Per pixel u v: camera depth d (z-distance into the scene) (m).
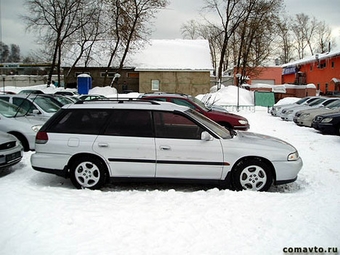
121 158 5.46
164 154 5.40
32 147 8.43
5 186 5.55
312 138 11.52
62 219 4.15
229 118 10.50
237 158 5.40
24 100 11.01
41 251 3.41
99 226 3.97
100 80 37.22
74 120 5.72
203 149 5.39
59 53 35.34
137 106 5.69
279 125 15.41
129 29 33.28
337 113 12.76
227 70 53.12
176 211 4.45
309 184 6.02
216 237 3.74
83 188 5.54
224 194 5.11
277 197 5.05
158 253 3.38
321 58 37.25
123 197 5.02
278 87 36.91
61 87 36.94
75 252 3.38
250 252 3.44
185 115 5.55
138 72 36.50
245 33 34.81
